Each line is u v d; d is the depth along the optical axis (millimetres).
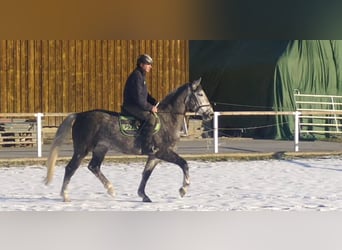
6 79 24531
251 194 13742
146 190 14352
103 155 12859
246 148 21906
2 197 13375
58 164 18812
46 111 24797
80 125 12664
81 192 14055
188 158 19797
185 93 12727
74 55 25000
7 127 22906
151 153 12523
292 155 20312
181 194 12586
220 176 16547
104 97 25219
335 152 20797
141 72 12539
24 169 17922
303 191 14156
